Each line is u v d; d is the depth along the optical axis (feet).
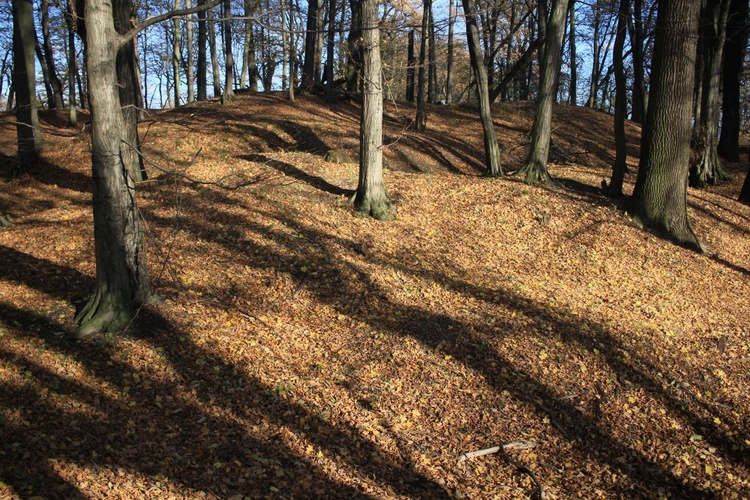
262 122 69.00
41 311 27.02
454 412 23.45
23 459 17.30
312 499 18.20
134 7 54.44
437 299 31.53
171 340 25.61
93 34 23.65
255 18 24.88
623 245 41.22
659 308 33.65
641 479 21.06
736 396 26.48
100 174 25.29
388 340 27.48
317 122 73.87
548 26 52.01
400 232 39.78
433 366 25.94
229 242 35.14
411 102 104.12
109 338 25.16
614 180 50.26
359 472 19.80
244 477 18.61
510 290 33.22
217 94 95.30
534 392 25.08
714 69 65.67
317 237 36.96
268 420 21.68
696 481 21.20
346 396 23.63
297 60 100.42
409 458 20.80
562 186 52.60
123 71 44.11
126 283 26.40
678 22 41.34
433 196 47.44
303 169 52.16
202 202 40.37
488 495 19.44
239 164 53.26
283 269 32.76
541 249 40.01
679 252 41.45
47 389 21.25
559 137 86.07
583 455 21.99
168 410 21.39
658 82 42.80
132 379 22.84
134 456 18.67
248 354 25.43
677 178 43.09
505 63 124.77
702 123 68.18
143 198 41.19
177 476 18.12
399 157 68.80
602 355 27.94
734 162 80.02
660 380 26.89
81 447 18.54
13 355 23.17
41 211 44.09
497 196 47.91
